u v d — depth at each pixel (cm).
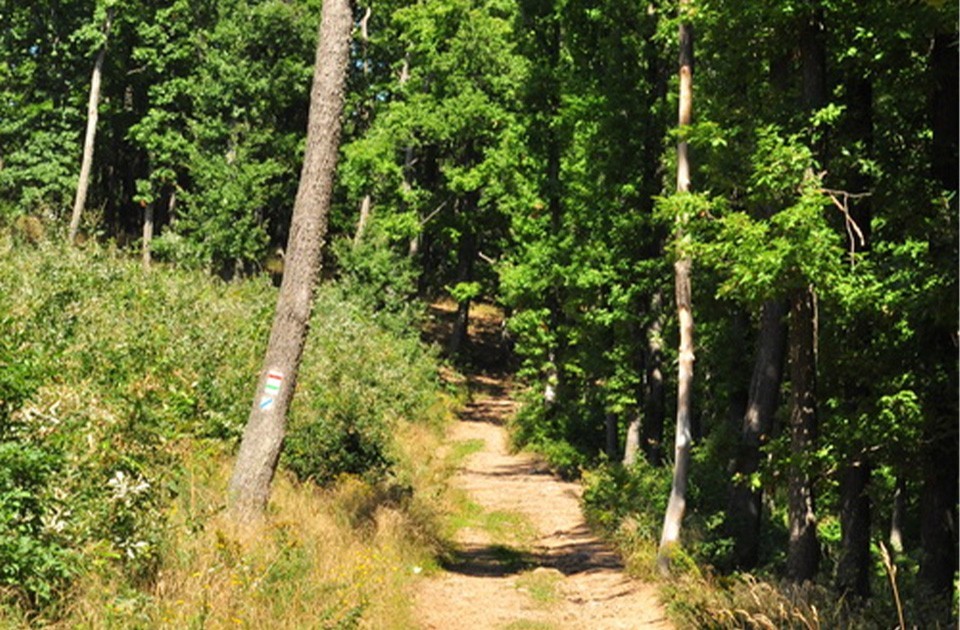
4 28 4938
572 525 2216
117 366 1422
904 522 2652
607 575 1616
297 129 5825
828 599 1098
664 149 2616
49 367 1052
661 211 1409
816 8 1322
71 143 4672
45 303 1595
